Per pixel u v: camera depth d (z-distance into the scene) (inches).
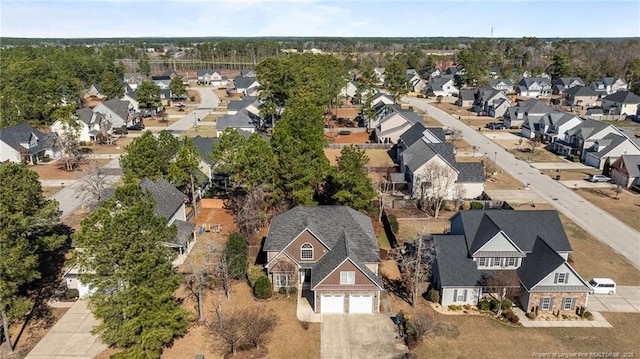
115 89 5625.0
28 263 1357.0
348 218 1772.9
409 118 3826.3
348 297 1534.2
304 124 2682.1
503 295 1517.0
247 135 3481.8
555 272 1512.1
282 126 2578.7
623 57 7824.8
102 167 3149.6
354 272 1515.7
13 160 3189.0
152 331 1183.6
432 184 2476.6
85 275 1254.3
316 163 2300.7
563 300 1539.1
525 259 1653.5
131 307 1166.3
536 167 3221.0
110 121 4212.6
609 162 3011.8
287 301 1615.4
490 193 2687.0
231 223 2266.2
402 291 1681.8
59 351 1362.0
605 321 1508.4
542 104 4303.6
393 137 3779.5
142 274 1193.4
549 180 2940.5
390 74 6722.4
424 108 5506.9
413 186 2564.0
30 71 5157.5
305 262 1674.5
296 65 4589.1
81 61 6894.7
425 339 1409.9
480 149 3668.8
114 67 7381.9
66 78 5502.0
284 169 2108.8
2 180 1562.5
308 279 1715.1
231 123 3900.1
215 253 1903.3
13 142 3179.1
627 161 2805.1
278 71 4030.5
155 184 2102.6
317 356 1339.8
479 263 1648.6
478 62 7657.5
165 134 2458.2
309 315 1537.9
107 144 3799.2
